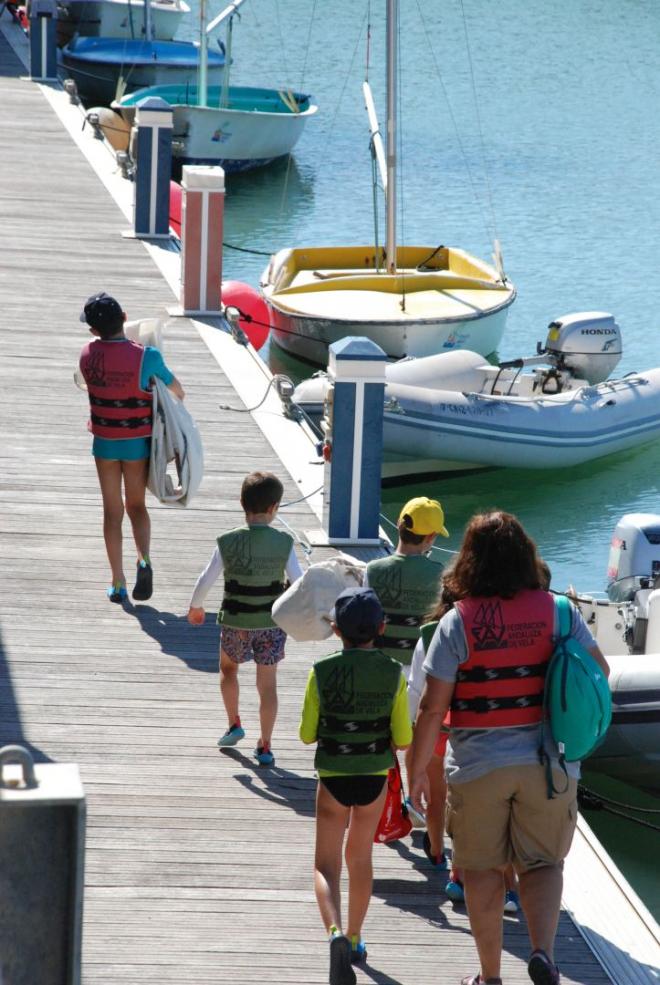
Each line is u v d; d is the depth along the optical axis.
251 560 10.65
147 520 13.80
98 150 38.25
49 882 5.43
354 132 55.56
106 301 13.12
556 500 26.80
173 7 61.47
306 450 18.86
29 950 5.47
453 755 7.73
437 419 25.27
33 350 21.83
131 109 44.59
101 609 13.84
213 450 18.53
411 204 45.00
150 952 8.72
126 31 60.50
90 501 16.56
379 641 9.80
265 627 10.79
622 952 9.22
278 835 10.20
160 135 29.08
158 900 9.30
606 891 9.94
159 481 13.45
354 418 15.66
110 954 8.66
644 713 14.25
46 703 11.86
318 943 8.98
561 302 35.81
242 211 44.44
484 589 7.68
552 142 54.62
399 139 50.41
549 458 26.61
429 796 9.79
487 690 7.59
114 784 10.69
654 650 15.80
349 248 34.50
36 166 35.62
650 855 14.93
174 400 13.45
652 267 38.91
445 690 7.65
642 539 17.62
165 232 29.73
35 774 5.45
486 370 27.55
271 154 48.66
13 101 44.22
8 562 14.74
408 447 25.25
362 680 8.21
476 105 61.47
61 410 19.42
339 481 15.86
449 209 44.50
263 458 18.47
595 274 38.19
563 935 9.38
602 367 28.88
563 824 7.68
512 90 65.50
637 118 60.06
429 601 9.70
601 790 16.02
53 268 26.69
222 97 49.19
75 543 15.38
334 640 13.72
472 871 7.91
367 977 8.66
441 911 9.48
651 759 14.56
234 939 8.94
